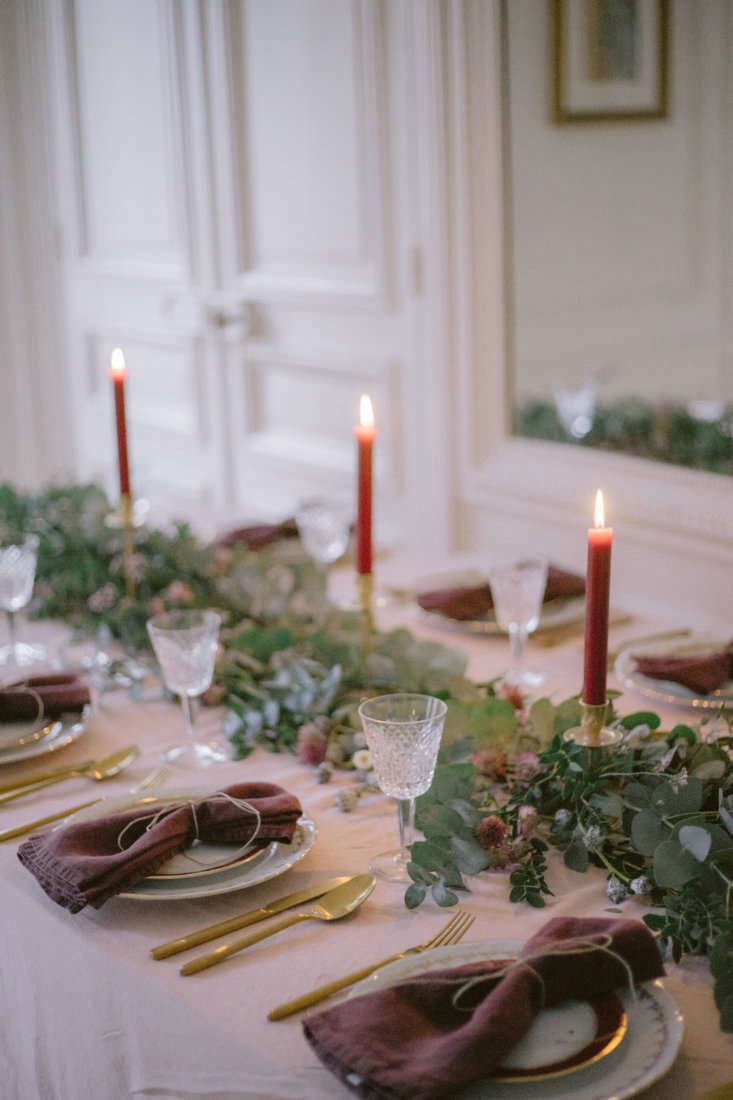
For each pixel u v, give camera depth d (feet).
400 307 8.80
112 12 11.06
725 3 10.64
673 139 10.75
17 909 3.69
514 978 2.84
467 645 5.91
